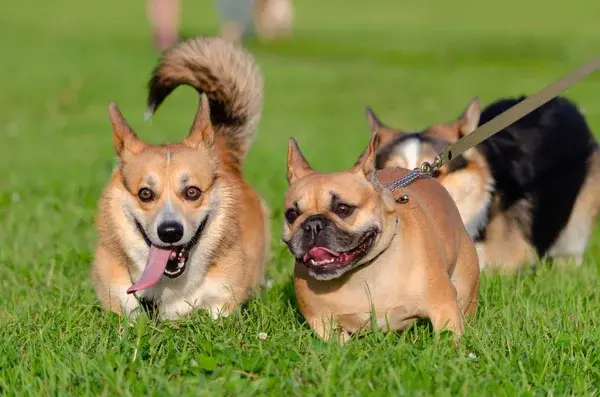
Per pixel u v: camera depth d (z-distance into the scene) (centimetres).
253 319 990
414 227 859
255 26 5834
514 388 768
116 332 912
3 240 1433
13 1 8919
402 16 7800
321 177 842
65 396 759
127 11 8156
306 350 853
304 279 868
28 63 4709
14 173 2197
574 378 802
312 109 3469
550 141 1394
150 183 977
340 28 6775
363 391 761
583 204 1398
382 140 1279
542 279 1205
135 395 758
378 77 4294
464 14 7900
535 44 5550
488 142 1348
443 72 4441
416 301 853
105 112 3456
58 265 1250
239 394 759
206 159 1016
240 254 1041
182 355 834
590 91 3672
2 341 904
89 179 2048
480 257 1307
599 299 1076
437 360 820
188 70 1233
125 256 1009
